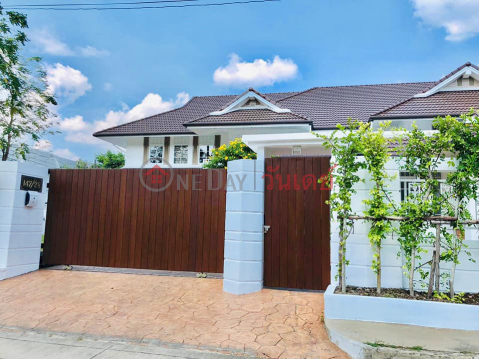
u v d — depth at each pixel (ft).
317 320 13.73
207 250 19.98
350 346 11.08
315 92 52.06
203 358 10.71
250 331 12.69
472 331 12.30
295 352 11.12
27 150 35.40
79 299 16.12
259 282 17.25
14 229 19.74
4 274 19.02
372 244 14.49
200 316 14.12
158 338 12.17
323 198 17.60
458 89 35.88
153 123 52.29
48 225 22.06
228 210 17.94
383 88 50.88
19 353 11.11
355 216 14.52
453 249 14.02
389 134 18.35
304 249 17.54
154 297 16.34
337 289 15.05
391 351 10.51
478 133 13.46
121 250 21.02
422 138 14.46
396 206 14.75
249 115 39.14
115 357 10.78
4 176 20.01
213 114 41.27
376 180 14.47
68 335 12.55
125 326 13.21
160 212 20.81
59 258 21.66
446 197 14.05
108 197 21.62
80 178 22.15
